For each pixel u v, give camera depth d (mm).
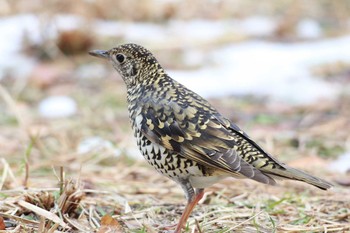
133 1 21438
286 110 15484
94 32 19016
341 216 9227
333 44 19625
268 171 8125
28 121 14617
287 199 9625
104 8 21016
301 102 15961
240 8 22531
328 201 10102
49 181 10625
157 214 9320
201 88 16750
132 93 9008
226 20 21547
